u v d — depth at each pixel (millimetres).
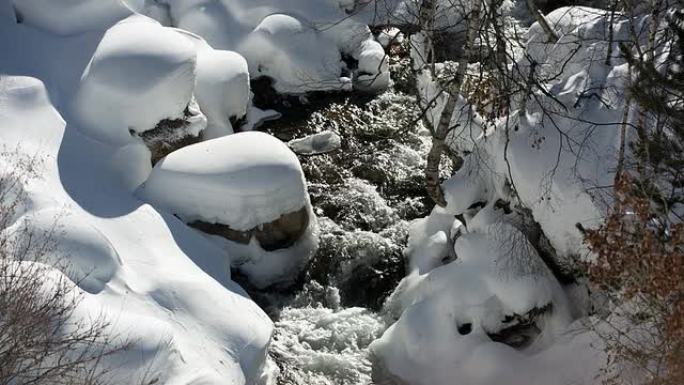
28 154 13539
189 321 12023
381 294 15180
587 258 13141
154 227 13492
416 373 13344
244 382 11797
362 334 14328
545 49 15969
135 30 15352
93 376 10031
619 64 14719
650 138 12555
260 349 12211
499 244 13734
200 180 14289
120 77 14617
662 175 12531
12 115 14188
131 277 12195
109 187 14023
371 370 13680
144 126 14703
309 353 13766
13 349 9508
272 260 14797
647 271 11836
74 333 10250
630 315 12469
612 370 12469
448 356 13305
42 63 15516
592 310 13328
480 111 14906
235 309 12523
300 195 14758
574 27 15828
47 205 12656
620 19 15617
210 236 14383
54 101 14883
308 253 15242
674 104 12656
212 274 13656
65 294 10445
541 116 14031
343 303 15031
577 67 15078
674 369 11695
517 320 13328
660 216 12352
